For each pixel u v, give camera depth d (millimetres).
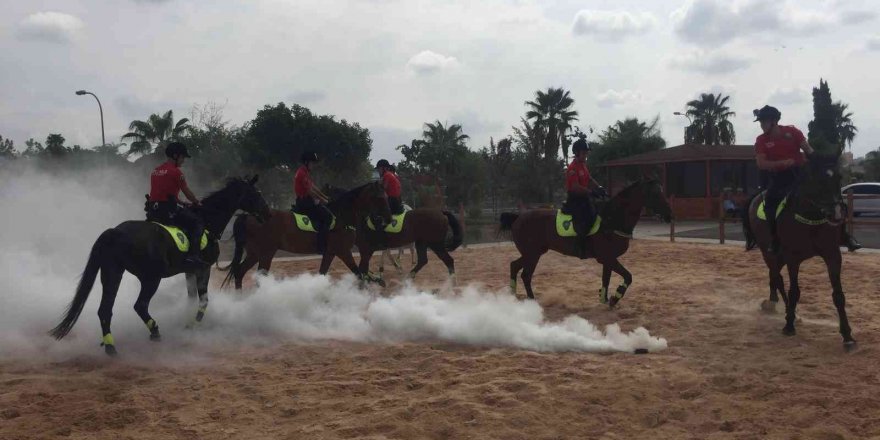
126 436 5234
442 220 12461
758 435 5027
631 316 9539
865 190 25984
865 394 5730
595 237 10078
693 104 59625
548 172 52500
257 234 10688
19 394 6160
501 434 5148
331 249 11117
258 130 46219
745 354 7242
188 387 6410
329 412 5715
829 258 7523
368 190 11078
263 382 6578
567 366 6938
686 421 5387
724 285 11953
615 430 5238
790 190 7848
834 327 8359
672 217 9820
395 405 5836
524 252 10836
